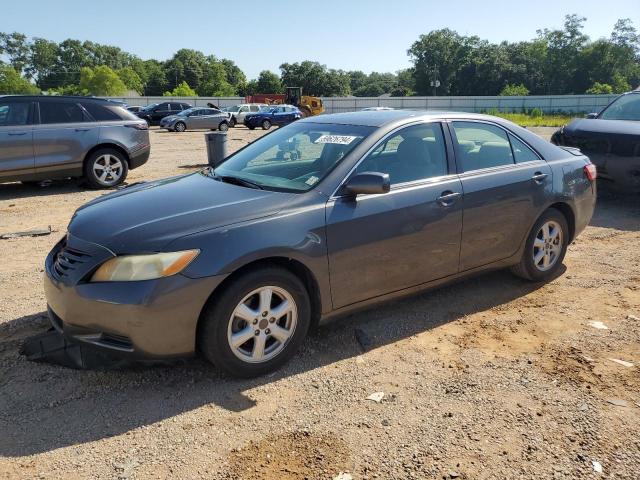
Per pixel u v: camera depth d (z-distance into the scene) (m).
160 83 134.00
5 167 8.88
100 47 150.50
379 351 3.75
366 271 3.71
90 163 9.70
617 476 2.56
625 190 7.67
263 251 3.21
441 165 4.15
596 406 3.10
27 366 3.50
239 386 3.31
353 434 2.86
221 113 32.62
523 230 4.62
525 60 106.12
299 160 4.01
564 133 8.44
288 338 3.45
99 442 2.80
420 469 2.60
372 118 4.25
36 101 9.24
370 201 3.69
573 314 4.36
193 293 3.05
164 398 3.18
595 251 6.02
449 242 4.12
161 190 3.90
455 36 111.12
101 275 3.07
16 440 2.81
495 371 3.49
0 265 5.50
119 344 3.11
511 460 2.67
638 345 3.84
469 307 4.49
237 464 2.64
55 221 7.45
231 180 3.97
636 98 8.54
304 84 124.25
